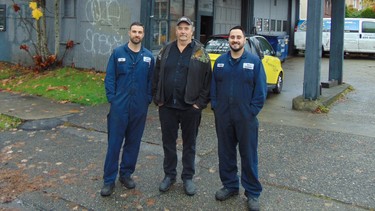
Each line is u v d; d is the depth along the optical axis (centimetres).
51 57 1241
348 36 2153
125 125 446
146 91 454
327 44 2175
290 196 446
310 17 864
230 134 423
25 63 1348
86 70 1223
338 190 461
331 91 1064
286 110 885
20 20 1341
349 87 1198
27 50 1284
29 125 724
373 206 423
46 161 550
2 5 1377
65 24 1269
